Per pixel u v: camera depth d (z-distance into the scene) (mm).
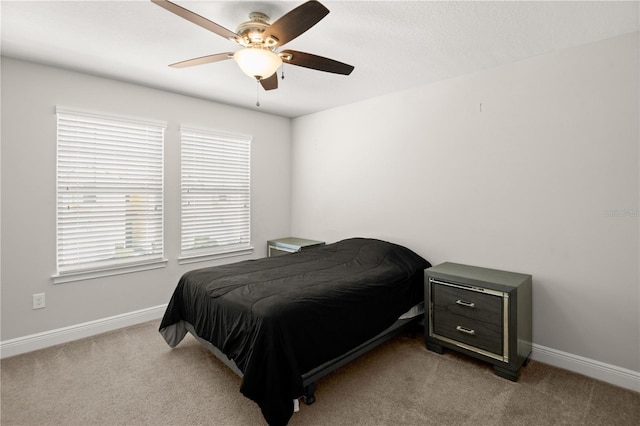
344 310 2176
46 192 2748
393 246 3230
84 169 2932
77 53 2514
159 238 3416
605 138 2246
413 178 3301
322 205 4238
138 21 2068
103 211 3045
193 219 3682
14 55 2541
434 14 1954
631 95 2148
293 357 1790
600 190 2271
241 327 1937
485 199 2812
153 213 3365
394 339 2957
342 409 1965
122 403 2018
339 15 1968
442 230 3100
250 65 1910
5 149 2568
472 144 2877
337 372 2381
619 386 2201
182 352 2678
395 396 2096
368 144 3691
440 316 2637
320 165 4242
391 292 2576
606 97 2238
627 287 2188
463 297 2482
